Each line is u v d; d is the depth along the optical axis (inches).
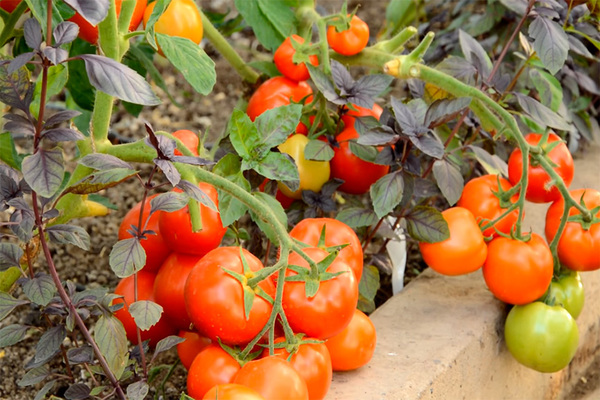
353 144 47.1
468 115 51.6
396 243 50.7
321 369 41.3
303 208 48.5
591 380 55.4
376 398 43.2
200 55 44.4
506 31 61.1
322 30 47.1
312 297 41.3
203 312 40.6
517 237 47.0
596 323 55.4
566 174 48.3
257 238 49.3
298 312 41.4
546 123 46.9
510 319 48.3
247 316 40.5
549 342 47.4
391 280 54.2
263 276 40.6
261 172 42.7
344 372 44.4
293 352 40.9
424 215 46.9
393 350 45.9
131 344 49.4
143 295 44.3
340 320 41.6
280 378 39.6
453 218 46.9
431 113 45.1
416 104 46.7
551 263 47.0
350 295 41.7
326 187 47.6
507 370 50.1
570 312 49.2
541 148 46.8
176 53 43.9
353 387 43.7
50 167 37.0
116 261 39.4
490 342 48.3
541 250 46.8
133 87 36.8
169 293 43.2
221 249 41.7
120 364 40.4
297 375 39.9
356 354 43.6
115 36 42.2
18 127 37.4
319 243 42.5
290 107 43.1
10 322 50.9
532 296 47.3
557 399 54.0
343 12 46.9
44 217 39.2
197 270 41.1
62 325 40.2
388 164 46.0
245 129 42.7
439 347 46.3
